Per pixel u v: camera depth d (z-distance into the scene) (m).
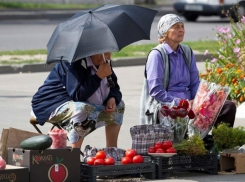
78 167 10.77
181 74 12.59
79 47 11.04
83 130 11.62
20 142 11.15
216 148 12.33
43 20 48.78
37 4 59.41
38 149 10.44
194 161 11.77
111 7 11.87
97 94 11.90
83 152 12.55
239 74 18.78
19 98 20.84
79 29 11.23
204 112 12.09
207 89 12.12
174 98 12.23
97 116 11.80
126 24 11.55
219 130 12.30
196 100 12.22
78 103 11.59
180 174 11.95
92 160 11.06
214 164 11.91
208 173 11.97
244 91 18.33
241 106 17.81
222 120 12.78
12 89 22.75
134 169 11.18
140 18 11.84
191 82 12.85
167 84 12.48
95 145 14.29
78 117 11.53
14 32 40.16
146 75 12.49
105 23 11.34
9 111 18.61
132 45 34.75
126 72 27.25
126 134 15.49
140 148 11.68
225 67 19.19
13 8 54.56
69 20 11.72
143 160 11.38
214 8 44.56
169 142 11.52
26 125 16.67
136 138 11.68
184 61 12.68
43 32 40.28
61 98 11.80
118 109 12.25
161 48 12.45
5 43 35.22
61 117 11.70
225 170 12.18
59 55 11.23
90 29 11.20
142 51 32.31
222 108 12.77
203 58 30.39
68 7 58.00
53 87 11.91
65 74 11.74
